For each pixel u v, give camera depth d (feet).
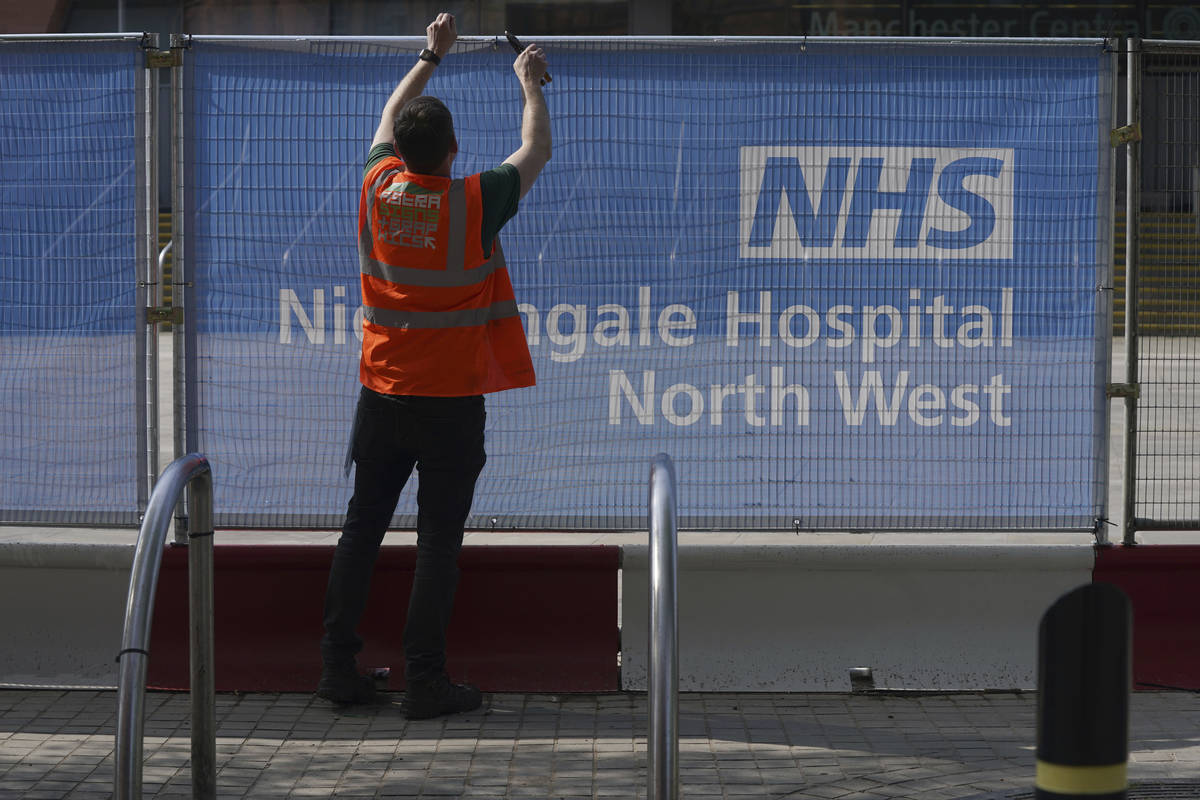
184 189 27.50
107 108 27.43
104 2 88.89
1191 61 27.40
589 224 27.73
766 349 27.84
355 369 27.86
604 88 27.53
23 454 28.07
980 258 27.73
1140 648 28.12
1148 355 28.07
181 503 27.99
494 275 25.27
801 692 28.04
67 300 27.76
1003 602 28.27
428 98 24.47
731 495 28.07
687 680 28.12
